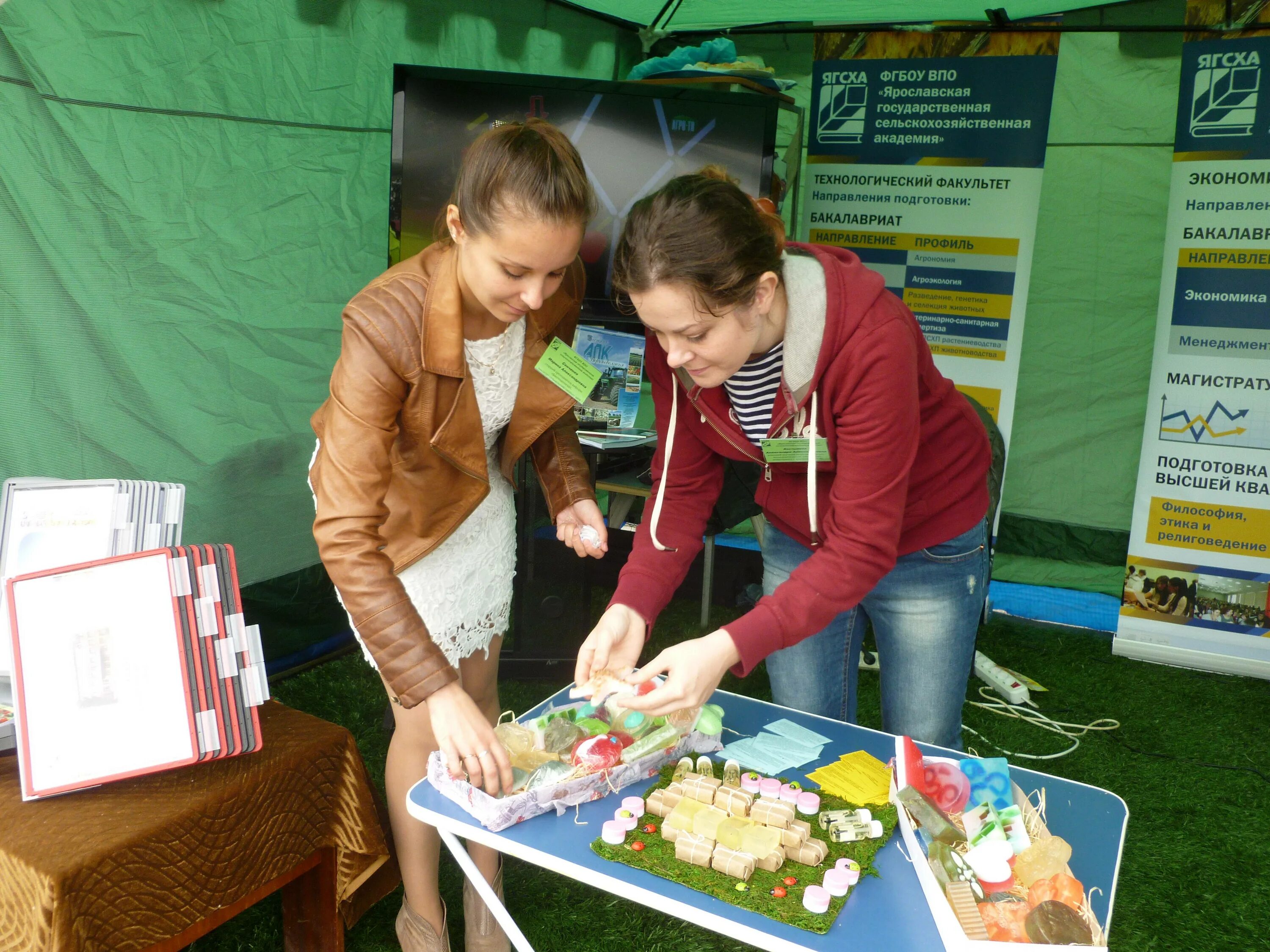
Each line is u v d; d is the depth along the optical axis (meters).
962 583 1.74
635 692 1.36
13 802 1.44
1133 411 3.83
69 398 2.50
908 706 1.81
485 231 1.24
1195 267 3.49
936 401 1.62
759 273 1.24
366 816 1.72
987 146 3.73
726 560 4.11
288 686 3.18
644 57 4.21
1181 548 3.65
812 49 4.03
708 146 3.30
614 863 1.26
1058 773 2.87
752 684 3.37
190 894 1.46
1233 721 3.24
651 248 1.20
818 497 1.65
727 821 1.31
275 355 3.04
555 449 1.79
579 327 3.36
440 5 3.33
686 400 1.63
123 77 2.49
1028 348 3.95
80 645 1.51
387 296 1.37
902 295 3.94
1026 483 4.06
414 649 1.31
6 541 1.71
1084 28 3.55
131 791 1.47
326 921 1.74
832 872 1.23
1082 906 1.14
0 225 2.29
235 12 2.73
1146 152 3.64
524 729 1.51
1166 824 2.62
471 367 1.50
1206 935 2.18
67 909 1.28
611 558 4.08
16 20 2.26
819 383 1.41
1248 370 3.47
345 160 3.14
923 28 3.76
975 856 1.21
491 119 3.12
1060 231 3.82
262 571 3.13
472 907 1.77
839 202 3.98
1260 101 3.32
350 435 1.34
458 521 1.56
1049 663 3.67
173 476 2.80
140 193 2.58
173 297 2.72
